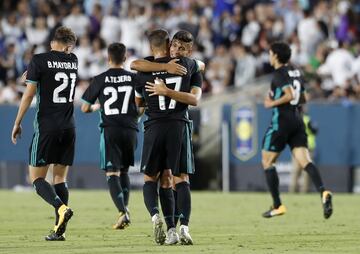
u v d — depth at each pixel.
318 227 34.62
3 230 33.12
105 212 41.31
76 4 73.06
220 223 36.41
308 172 37.12
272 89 37.84
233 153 58.38
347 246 27.91
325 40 71.31
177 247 27.02
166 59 27.50
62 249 26.75
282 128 37.72
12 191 56.84
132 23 71.94
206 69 68.19
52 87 28.83
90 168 58.50
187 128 27.45
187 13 72.44
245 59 67.62
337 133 57.94
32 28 72.00
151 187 27.50
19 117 28.75
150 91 27.14
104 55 67.50
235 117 58.38
